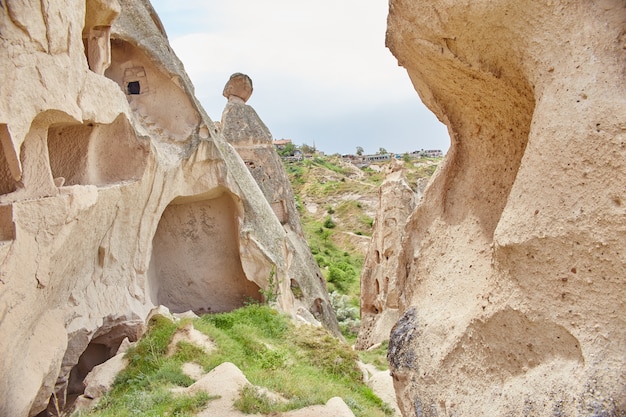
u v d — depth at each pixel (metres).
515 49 2.97
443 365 3.38
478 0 3.01
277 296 12.83
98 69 8.56
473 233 3.76
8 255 5.14
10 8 5.32
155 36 11.52
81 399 7.50
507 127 3.57
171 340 8.88
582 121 2.43
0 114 5.12
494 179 3.72
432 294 3.94
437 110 4.26
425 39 3.54
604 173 2.34
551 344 2.62
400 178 17.44
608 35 2.49
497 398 2.88
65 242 6.20
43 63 5.86
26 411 5.44
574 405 2.35
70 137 8.04
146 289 10.00
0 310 5.04
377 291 17.22
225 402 6.61
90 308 8.05
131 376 7.87
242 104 19.84
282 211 18.89
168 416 6.30
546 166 2.59
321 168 59.62
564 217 2.48
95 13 8.16
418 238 4.45
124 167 9.04
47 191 6.03
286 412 6.59
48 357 6.08
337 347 10.70
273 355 9.00
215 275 12.89
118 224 8.91
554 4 2.67
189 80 12.35
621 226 2.27
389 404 9.15
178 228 12.63
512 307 2.79
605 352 2.32
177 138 11.31
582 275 2.43
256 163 18.92
